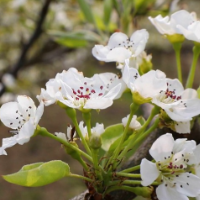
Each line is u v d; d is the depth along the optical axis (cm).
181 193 34
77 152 35
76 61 116
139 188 35
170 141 34
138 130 36
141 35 39
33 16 83
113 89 35
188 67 205
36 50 86
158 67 201
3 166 150
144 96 35
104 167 35
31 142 163
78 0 55
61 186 139
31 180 34
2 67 96
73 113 35
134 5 53
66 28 81
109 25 56
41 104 35
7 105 36
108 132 38
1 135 149
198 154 35
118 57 37
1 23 89
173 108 35
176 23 39
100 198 35
